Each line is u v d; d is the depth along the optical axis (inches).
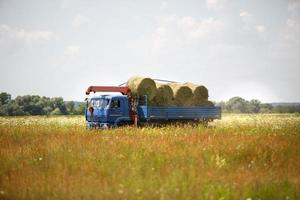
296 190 428.1
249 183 438.9
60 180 445.1
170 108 1236.5
